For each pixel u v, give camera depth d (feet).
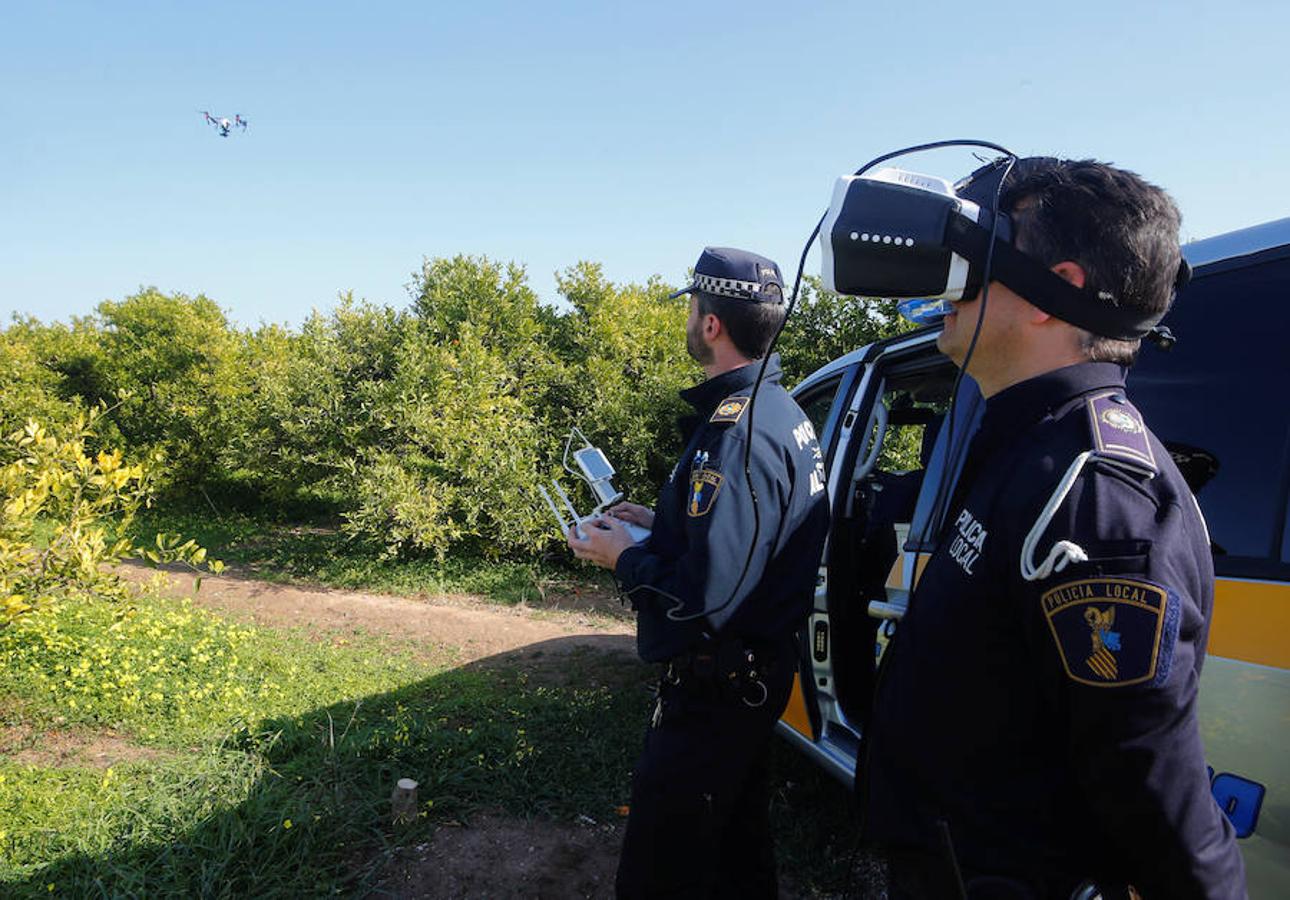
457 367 24.73
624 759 11.41
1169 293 3.50
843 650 10.14
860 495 10.84
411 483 22.84
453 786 10.46
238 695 13.07
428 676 15.14
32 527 11.64
